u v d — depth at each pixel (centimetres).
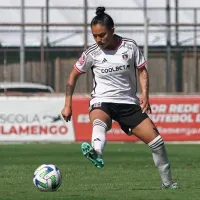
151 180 3538
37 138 7325
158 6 9175
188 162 4959
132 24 8088
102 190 2998
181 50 8556
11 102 7288
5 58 8169
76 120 7362
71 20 8875
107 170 4203
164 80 8562
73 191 2945
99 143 2686
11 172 4053
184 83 8569
